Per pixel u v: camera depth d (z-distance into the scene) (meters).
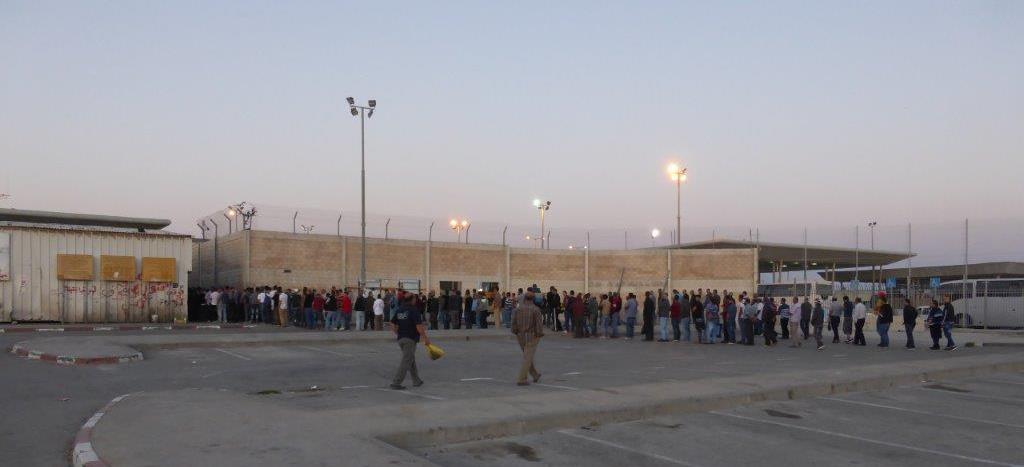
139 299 32.59
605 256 48.31
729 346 26.41
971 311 42.38
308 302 31.28
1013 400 13.41
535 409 10.25
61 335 24.61
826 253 68.62
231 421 8.98
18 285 29.88
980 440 9.72
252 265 38.22
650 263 47.72
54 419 9.91
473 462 8.11
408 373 16.33
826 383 13.63
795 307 26.09
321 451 7.52
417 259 43.69
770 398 12.59
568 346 25.33
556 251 47.94
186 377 14.83
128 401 10.50
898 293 46.94
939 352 23.89
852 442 9.46
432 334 26.81
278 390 13.45
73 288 31.05
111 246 32.03
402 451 7.66
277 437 8.12
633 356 21.55
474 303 33.84
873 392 14.07
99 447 7.62
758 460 8.39
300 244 39.81
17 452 8.07
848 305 28.81
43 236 30.48
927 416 11.51
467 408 10.32
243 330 29.86
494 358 20.11
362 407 11.34
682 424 10.42
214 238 43.19
